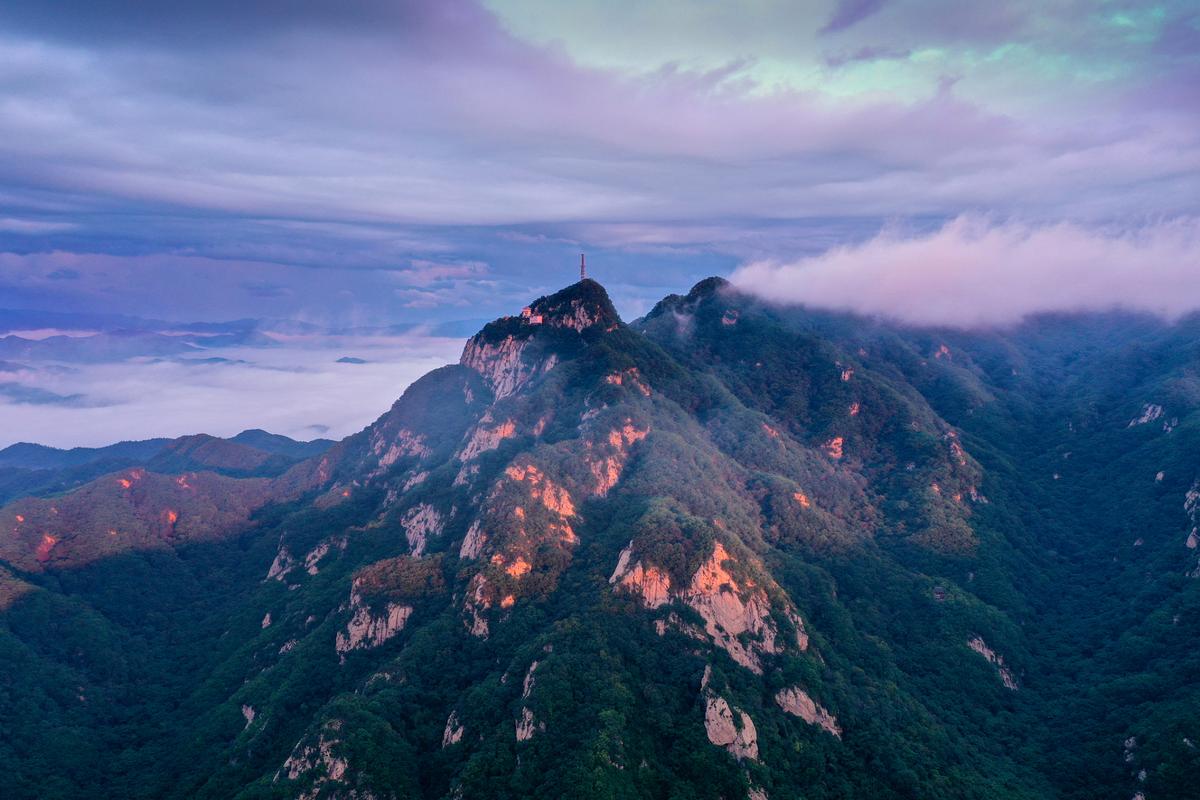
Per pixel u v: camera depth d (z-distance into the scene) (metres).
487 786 136.38
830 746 157.12
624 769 135.50
